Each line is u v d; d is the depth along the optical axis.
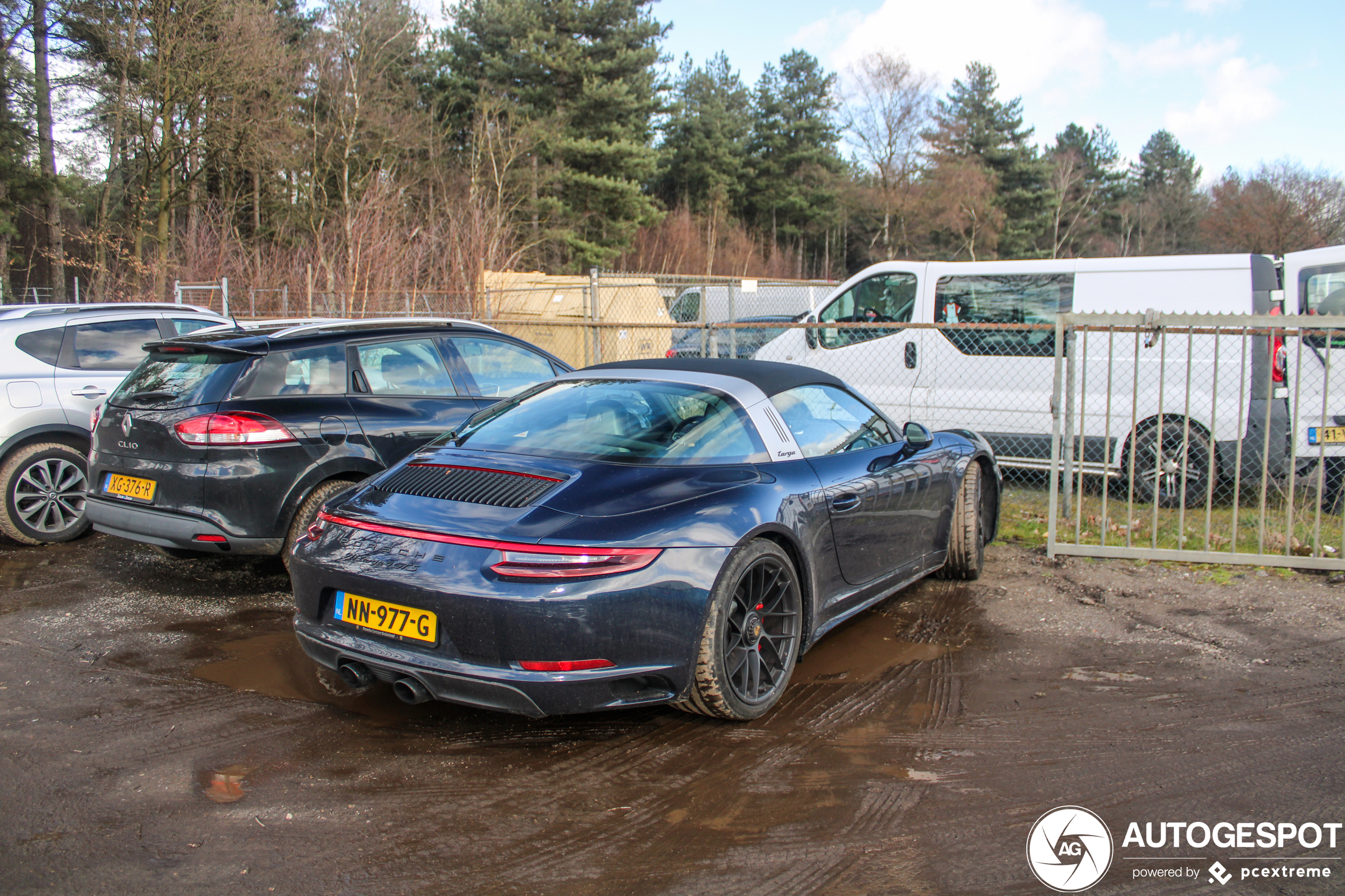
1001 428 7.93
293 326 5.28
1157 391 7.22
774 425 3.84
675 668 3.07
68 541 6.24
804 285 17.53
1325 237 43.75
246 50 24.50
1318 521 5.43
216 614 4.67
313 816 2.70
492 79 35.59
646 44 37.09
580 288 12.95
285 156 26.34
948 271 8.22
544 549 2.88
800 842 2.57
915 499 4.58
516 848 2.54
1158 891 2.35
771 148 57.09
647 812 2.74
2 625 4.48
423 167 32.09
